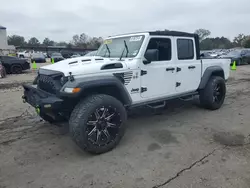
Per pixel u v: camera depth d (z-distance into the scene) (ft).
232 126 13.87
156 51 11.91
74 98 10.32
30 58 103.76
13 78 40.24
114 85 10.62
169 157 10.09
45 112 10.38
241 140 11.77
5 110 18.04
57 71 10.54
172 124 14.44
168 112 17.17
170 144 11.44
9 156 10.44
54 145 11.59
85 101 10.04
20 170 9.25
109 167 9.36
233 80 34.60
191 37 15.25
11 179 8.63
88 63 11.08
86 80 9.84
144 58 12.32
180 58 14.51
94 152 10.30
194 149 10.82
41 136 12.77
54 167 9.45
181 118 15.65
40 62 96.53
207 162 9.56
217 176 8.53
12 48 157.28
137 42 12.75
